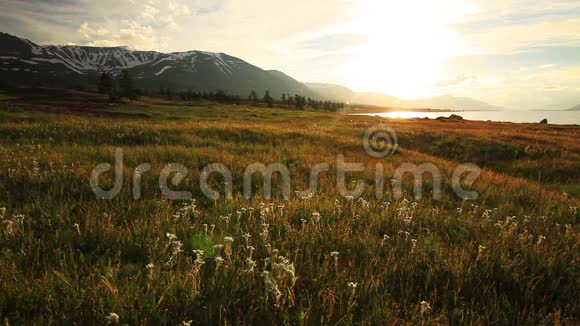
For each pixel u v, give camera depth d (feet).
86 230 16.76
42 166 30.04
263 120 181.88
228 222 18.70
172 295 11.41
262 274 11.42
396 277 13.92
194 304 11.08
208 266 13.74
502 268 14.80
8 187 23.22
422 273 14.34
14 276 11.80
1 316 10.09
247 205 22.26
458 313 11.49
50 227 17.31
